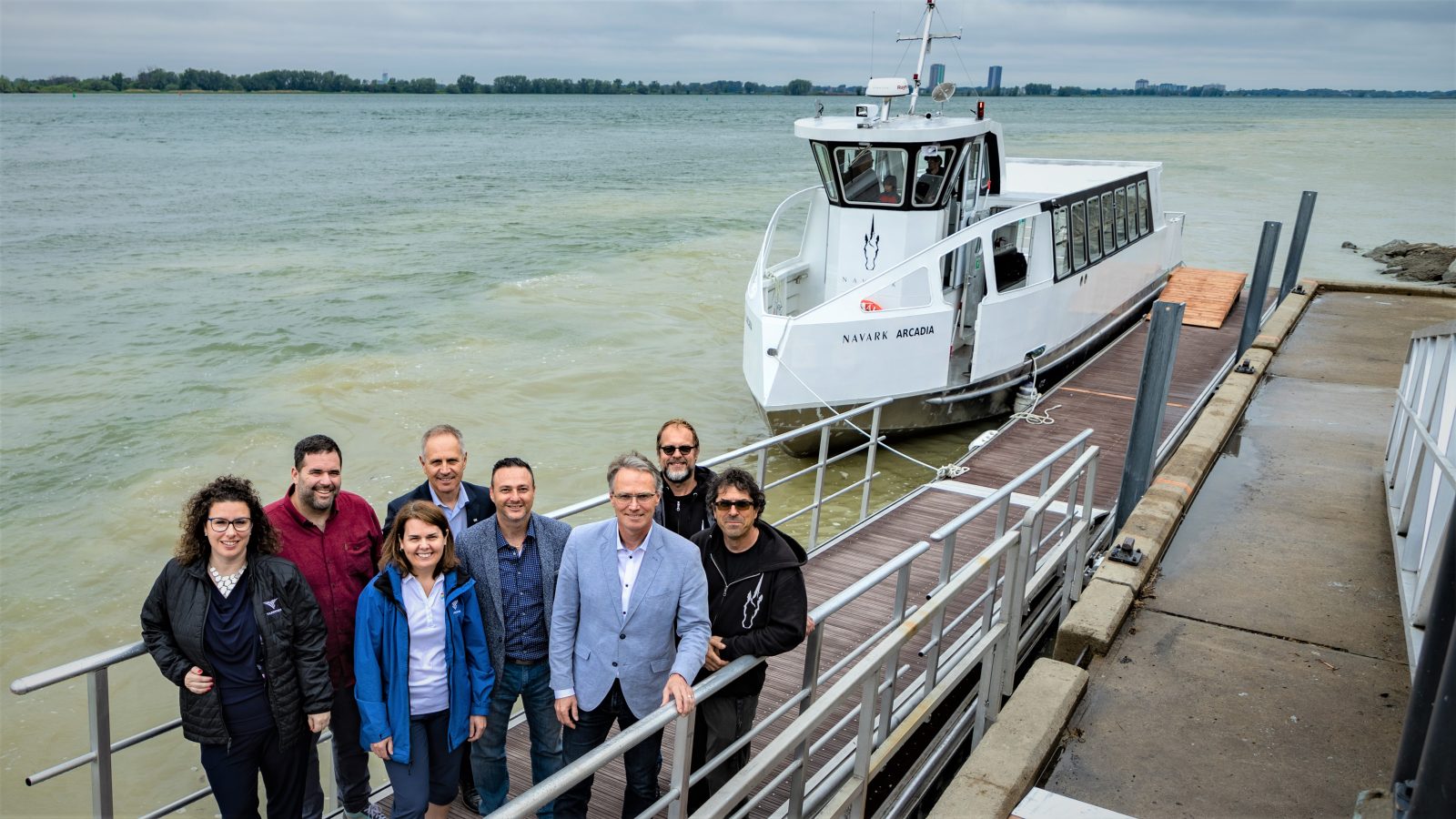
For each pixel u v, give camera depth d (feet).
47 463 38.24
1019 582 16.43
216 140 285.02
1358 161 216.33
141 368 51.49
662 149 258.16
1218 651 18.02
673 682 10.52
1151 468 24.80
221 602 11.46
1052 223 41.09
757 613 11.87
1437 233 112.06
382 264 83.25
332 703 13.41
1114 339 52.49
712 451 40.47
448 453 13.94
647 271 79.97
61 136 295.28
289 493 13.24
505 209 123.34
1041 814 13.57
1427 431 18.39
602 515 34.12
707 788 12.87
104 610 27.48
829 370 36.22
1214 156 232.32
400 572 11.94
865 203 41.55
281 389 47.73
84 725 22.29
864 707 12.46
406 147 259.80
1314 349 42.98
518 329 59.72
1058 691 15.99
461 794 14.82
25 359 53.21
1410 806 9.46
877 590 22.26
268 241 96.07
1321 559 21.81
